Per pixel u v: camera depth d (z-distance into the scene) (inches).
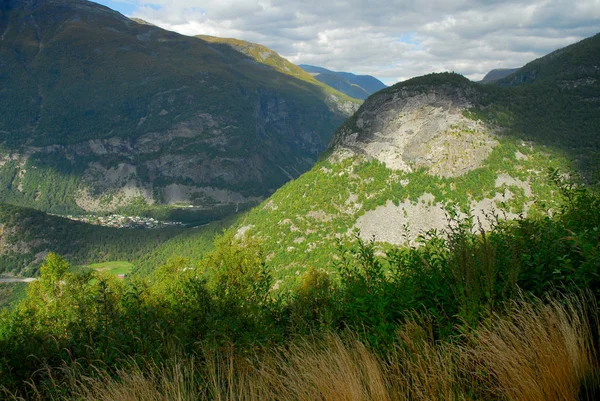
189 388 296.8
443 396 234.1
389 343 293.4
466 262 309.6
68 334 441.1
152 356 345.4
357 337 311.3
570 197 419.2
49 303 1080.2
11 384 367.6
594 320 261.3
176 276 1127.0
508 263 327.9
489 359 244.4
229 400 277.9
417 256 386.3
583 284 280.4
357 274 398.6
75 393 311.6
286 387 275.3
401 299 345.7
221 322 424.8
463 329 273.7
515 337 251.9
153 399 278.4
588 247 278.2
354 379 242.5
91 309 457.4
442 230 414.9
